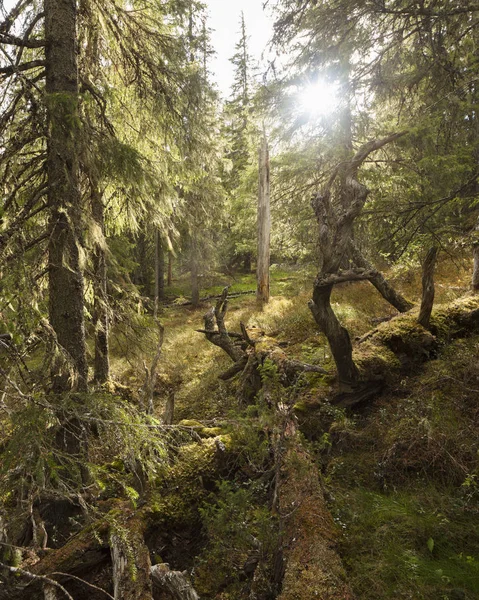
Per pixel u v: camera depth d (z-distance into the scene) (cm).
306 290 1232
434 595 276
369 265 848
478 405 475
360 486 416
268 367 461
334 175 599
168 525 384
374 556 312
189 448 458
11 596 313
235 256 2503
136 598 278
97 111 603
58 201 469
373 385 570
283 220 1206
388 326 655
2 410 318
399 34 662
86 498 392
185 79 664
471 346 598
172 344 1041
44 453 298
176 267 2644
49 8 481
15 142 457
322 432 517
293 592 245
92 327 709
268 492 408
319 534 292
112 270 710
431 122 576
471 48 614
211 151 847
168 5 688
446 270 1001
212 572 350
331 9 695
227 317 1192
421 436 439
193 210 1390
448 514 351
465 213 633
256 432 420
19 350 371
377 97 772
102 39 659
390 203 598
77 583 332
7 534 353
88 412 357
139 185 536
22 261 404
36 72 588
